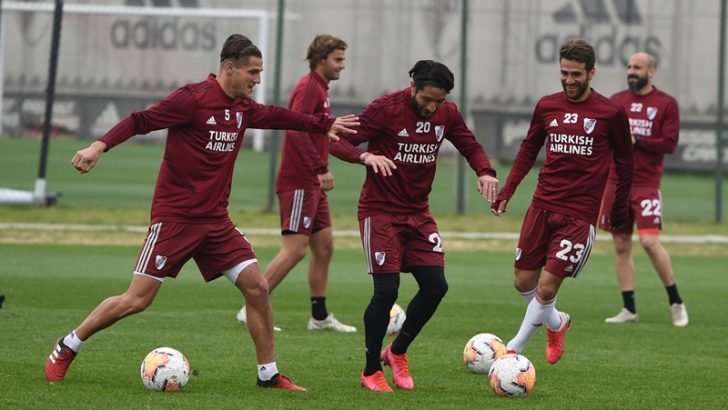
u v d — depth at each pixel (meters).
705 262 52.00
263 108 22.80
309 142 30.56
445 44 85.50
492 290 41.28
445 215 65.38
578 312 36.78
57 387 22.22
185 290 39.12
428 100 22.72
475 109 85.38
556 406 21.75
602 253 54.91
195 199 22.11
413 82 22.97
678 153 83.94
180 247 22.16
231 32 92.88
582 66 25.44
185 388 22.58
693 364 27.25
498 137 85.50
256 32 92.56
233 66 21.95
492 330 32.28
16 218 58.06
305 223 31.39
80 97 93.69
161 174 22.31
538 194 26.56
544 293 25.81
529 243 26.62
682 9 83.88
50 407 20.33
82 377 23.47
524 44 84.94
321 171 30.50
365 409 20.95
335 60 31.42
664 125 35.31
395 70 86.44
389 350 23.81
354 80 86.94
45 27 92.62
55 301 35.19
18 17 92.50
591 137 25.78
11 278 40.12
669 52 84.19
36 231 54.22
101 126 93.88
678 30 84.12
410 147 23.17
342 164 90.31
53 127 93.50
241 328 31.09
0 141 92.38
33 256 46.62
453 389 23.41
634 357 28.22
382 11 86.44
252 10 90.31
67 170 79.75
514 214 67.06
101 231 55.25
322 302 31.92
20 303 34.56
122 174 79.56
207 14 86.06
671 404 22.22
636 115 35.75
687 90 83.94
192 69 93.25
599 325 34.03
